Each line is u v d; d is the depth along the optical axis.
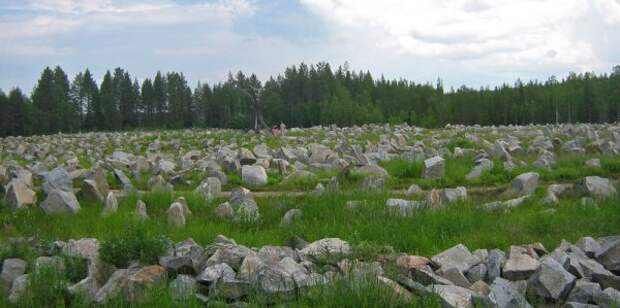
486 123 85.69
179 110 100.19
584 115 78.75
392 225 9.70
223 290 6.80
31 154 28.97
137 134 52.66
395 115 82.94
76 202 12.55
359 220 10.27
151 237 8.52
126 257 8.13
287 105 91.38
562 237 9.32
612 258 7.88
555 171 15.57
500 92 88.50
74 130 88.94
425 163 15.55
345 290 6.34
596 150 20.31
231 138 36.16
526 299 6.91
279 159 18.98
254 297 6.65
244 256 7.73
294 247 9.34
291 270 7.19
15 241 9.13
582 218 10.07
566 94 80.19
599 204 11.05
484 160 16.58
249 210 11.52
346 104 79.81
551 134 31.31
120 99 98.06
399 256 7.86
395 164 16.91
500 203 11.53
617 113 77.94
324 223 10.47
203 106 97.50
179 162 21.06
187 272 7.81
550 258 7.40
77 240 9.35
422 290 6.57
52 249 8.90
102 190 14.57
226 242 8.98
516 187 13.20
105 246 8.25
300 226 10.23
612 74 89.25
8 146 36.44
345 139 32.06
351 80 103.75
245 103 87.88
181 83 100.69
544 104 81.75
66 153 28.66
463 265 7.71
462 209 10.95
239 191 12.85
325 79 91.56
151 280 7.31
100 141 38.91
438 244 9.09
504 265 7.53
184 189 15.84
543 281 6.90
